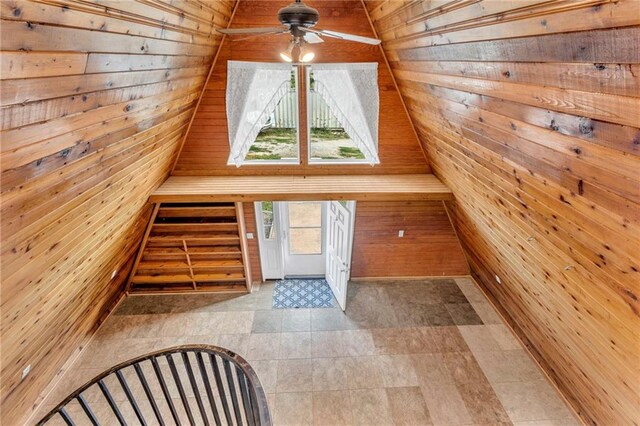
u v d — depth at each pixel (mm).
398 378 3473
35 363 2836
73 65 1237
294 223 5293
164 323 4199
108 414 3109
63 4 1021
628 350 1861
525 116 1507
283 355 3744
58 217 1810
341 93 3268
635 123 967
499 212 2627
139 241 4234
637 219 1179
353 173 4039
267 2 3020
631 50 853
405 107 3617
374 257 4879
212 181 3861
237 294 4738
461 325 4195
